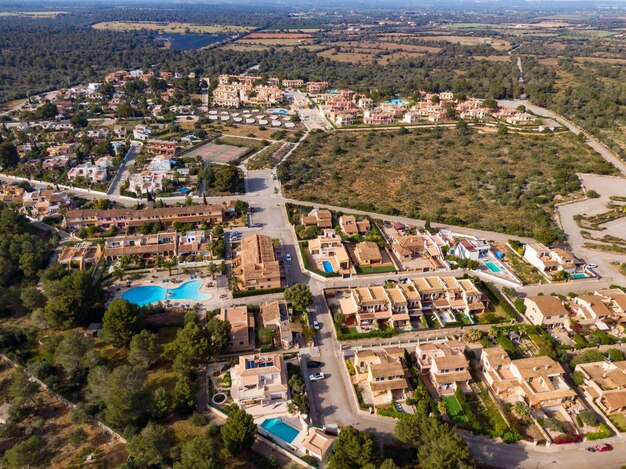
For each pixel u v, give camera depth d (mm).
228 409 89000
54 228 163375
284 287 128625
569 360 102000
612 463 78938
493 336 109375
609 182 198875
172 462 77500
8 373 98688
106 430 85000
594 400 90750
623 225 163375
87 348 98688
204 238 152625
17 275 133500
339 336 108625
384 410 88312
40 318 110000
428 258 143375
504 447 81688
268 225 165875
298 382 94062
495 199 186000
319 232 155625
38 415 88312
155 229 158500
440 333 112188
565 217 169375
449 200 186250
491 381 94250
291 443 82938
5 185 192500
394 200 187750
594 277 133875
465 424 85125
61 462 78562
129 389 84250
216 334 100750
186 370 94500
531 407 89125
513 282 130875
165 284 131250
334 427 85812
